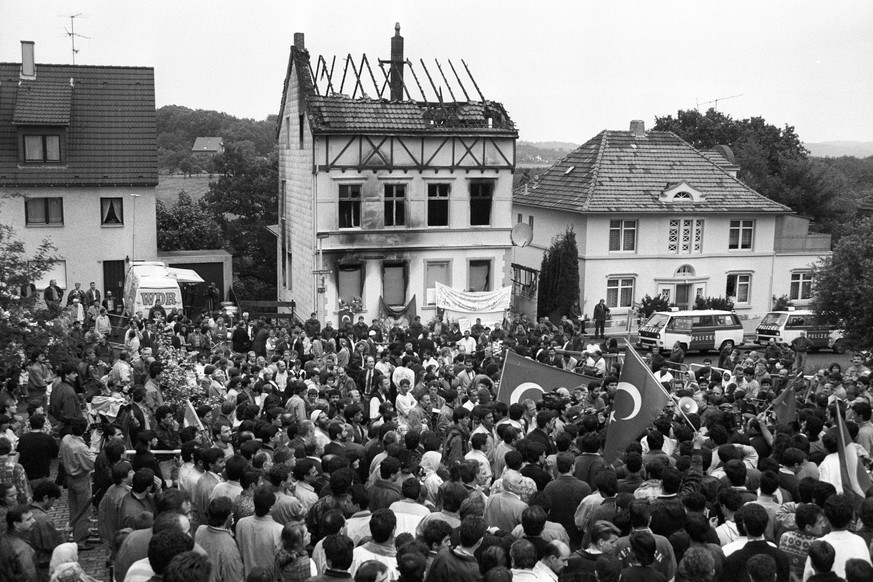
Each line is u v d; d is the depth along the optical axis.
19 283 17.89
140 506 9.12
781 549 7.75
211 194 51.94
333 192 36.84
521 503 9.20
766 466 10.03
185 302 38.84
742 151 72.31
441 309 37.22
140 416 13.46
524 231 39.50
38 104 38.62
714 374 24.67
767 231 45.50
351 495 8.86
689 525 7.60
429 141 37.69
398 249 37.81
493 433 13.41
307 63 38.66
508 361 16.31
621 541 7.43
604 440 13.06
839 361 37.12
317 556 7.73
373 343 26.41
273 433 11.87
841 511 7.28
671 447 12.50
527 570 6.96
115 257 39.84
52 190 38.44
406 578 6.39
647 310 42.19
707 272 44.84
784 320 39.88
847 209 70.25
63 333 18.34
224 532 7.88
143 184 39.50
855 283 28.17
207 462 10.14
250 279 51.59
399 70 41.06
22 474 10.45
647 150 47.62
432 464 11.39
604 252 43.34
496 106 39.44
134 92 41.81
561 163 50.25
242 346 30.00
